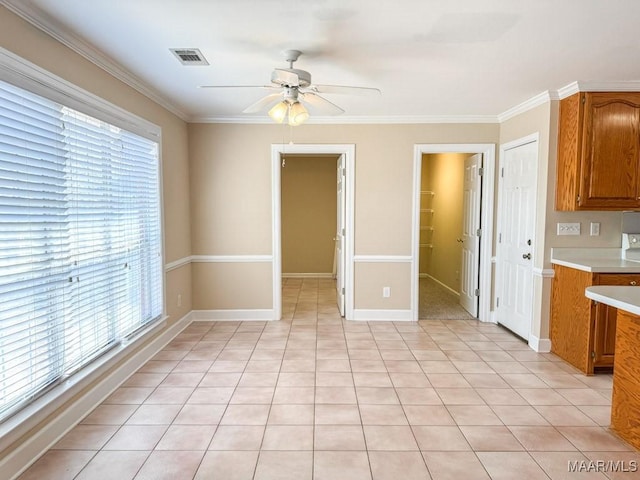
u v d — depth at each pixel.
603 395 2.80
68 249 2.39
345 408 2.62
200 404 2.67
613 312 3.05
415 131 4.46
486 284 4.56
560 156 3.46
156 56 2.66
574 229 3.52
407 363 3.36
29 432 2.06
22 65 1.97
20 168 2.00
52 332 2.26
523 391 2.86
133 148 3.18
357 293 4.64
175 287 4.10
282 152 4.53
